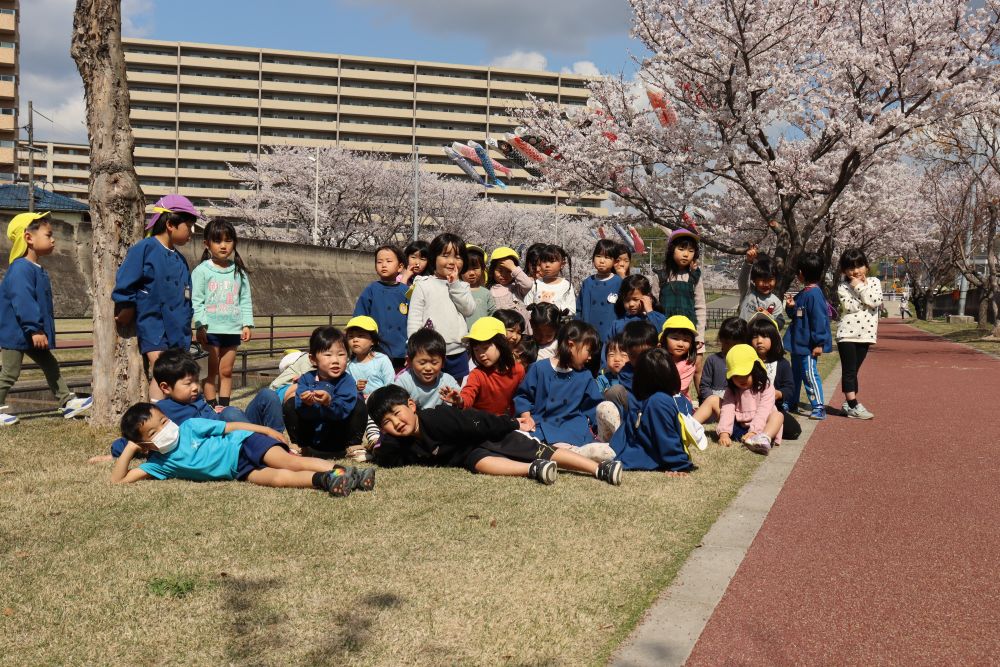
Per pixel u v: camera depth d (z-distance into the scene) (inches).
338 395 199.6
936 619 109.6
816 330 288.7
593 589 113.0
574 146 685.3
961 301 1499.8
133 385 229.9
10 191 1273.4
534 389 211.3
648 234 2632.9
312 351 199.0
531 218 2423.7
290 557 123.1
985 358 616.1
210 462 170.7
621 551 129.6
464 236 2225.6
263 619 100.7
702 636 102.4
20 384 278.7
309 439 205.3
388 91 3479.3
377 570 117.8
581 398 209.9
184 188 3304.6
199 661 90.3
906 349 740.7
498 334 206.1
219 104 3321.9
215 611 102.9
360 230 2082.9
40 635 96.0
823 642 101.9
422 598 107.7
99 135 222.7
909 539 144.8
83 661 90.0
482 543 131.0
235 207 2106.3
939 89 585.0
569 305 271.1
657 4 614.9
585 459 184.2
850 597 116.9
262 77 3371.1
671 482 181.2
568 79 3644.2
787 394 252.1
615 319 264.7
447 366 232.7
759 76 594.2
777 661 96.4
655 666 92.9
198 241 455.2
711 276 2485.2
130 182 225.9
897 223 1195.3
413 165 2138.3
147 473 172.9
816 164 621.3
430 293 233.5
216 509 148.1
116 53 223.8
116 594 108.0
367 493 162.1
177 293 219.1
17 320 239.8
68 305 385.1
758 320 250.1
